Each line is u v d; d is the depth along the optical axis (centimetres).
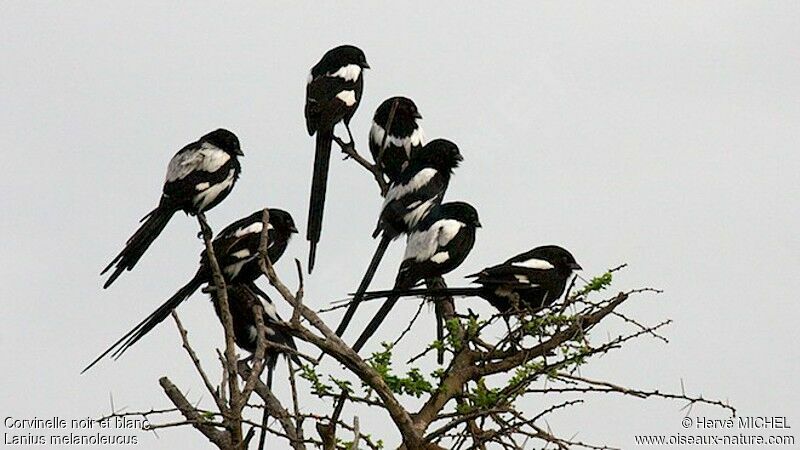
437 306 1409
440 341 1122
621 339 1103
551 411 1080
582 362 1090
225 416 984
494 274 1397
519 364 1169
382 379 1038
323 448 1023
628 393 1079
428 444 1054
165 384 1092
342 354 1031
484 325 1142
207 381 1011
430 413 1117
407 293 1362
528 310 1180
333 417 1023
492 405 1070
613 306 1149
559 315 1132
